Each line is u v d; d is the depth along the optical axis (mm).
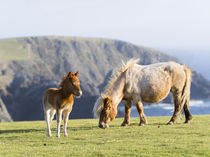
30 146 11727
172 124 16906
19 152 10391
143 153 9570
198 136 12625
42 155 9758
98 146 11023
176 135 12953
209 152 9352
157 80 16703
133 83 16562
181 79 17406
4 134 15703
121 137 12992
